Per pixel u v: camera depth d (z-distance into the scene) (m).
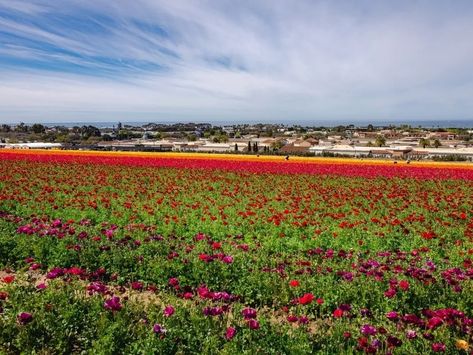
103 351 6.55
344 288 9.28
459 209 22.34
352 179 37.50
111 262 11.45
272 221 17.33
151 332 6.95
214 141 155.00
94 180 33.19
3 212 19.33
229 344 6.72
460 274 9.71
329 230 16.42
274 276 10.08
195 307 8.30
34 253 12.14
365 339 6.46
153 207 21.30
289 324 7.85
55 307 7.95
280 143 127.94
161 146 117.31
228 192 26.61
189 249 12.05
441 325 7.24
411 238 15.49
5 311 8.16
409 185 34.09
